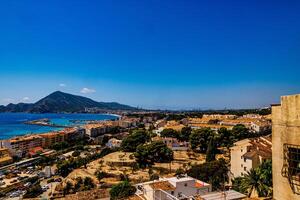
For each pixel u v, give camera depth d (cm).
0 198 12356
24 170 18212
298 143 1803
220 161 10562
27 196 12325
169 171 12519
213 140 14650
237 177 8194
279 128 1950
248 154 8694
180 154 15562
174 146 17175
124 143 17350
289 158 1866
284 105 1906
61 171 15962
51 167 18162
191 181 6253
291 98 1850
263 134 18812
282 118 1923
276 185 1980
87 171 13775
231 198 3869
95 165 14688
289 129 1867
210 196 4000
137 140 17312
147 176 11944
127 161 14262
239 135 17462
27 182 14962
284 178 1905
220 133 17175
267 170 5556
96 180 12419
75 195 8219
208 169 9688
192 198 4134
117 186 8100
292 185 1845
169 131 19775
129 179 11638
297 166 1817
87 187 11425
